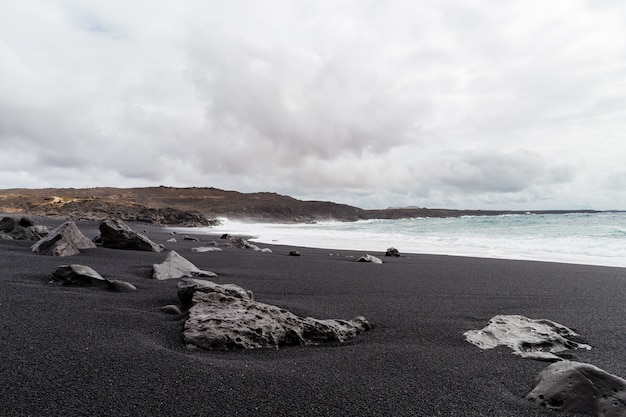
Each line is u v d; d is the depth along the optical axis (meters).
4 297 4.69
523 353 3.62
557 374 2.73
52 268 6.89
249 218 81.69
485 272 9.19
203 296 4.60
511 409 2.51
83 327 3.74
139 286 6.09
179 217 53.34
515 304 5.81
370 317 4.96
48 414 2.15
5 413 2.14
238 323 3.83
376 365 3.25
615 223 31.09
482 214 105.62
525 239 19.44
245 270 8.86
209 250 13.00
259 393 2.60
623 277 8.39
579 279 8.19
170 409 2.30
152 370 2.83
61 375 2.65
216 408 2.36
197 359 3.12
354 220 93.44
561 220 38.09
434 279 8.09
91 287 5.64
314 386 2.76
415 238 22.55
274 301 5.70
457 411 2.46
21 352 3.01
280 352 3.56
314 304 5.61
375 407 2.48
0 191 87.69
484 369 3.21
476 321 4.83
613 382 2.54
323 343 3.94
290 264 10.22
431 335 4.23
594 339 4.18
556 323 4.53
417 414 2.41
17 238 11.81
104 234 11.19
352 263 10.77
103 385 2.55
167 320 4.24
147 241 11.41
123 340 3.44
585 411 2.43
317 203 102.31
